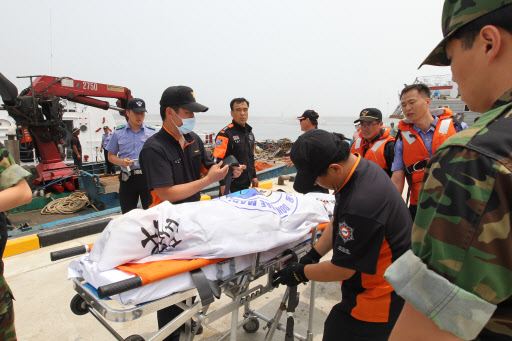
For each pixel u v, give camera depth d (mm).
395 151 3014
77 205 5703
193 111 1982
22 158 6484
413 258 675
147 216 1425
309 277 1481
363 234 1229
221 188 2879
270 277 1712
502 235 570
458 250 597
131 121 4102
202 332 2496
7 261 3545
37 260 3586
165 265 1350
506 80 641
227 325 2592
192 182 2053
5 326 1451
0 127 7734
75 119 10078
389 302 1384
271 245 1583
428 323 656
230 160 2182
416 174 2834
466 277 598
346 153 1323
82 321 2586
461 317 601
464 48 695
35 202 5789
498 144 593
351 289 1461
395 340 721
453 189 614
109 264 1323
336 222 1429
